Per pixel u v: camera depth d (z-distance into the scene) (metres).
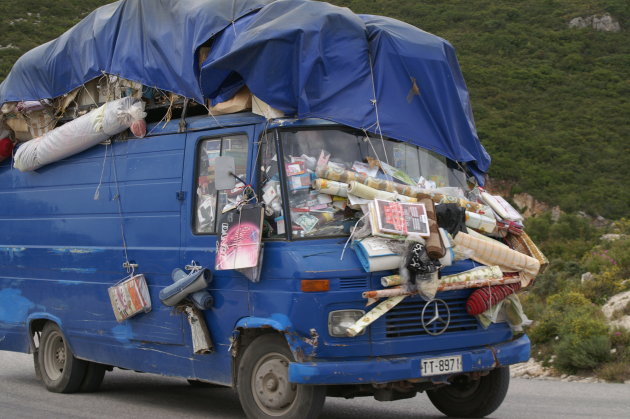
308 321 5.95
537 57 73.25
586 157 52.94
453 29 82.12
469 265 6.46
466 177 7.33
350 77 6.64
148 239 7.66
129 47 7.97
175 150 7.47
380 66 6.75
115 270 8.05
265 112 6.57
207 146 7.14
